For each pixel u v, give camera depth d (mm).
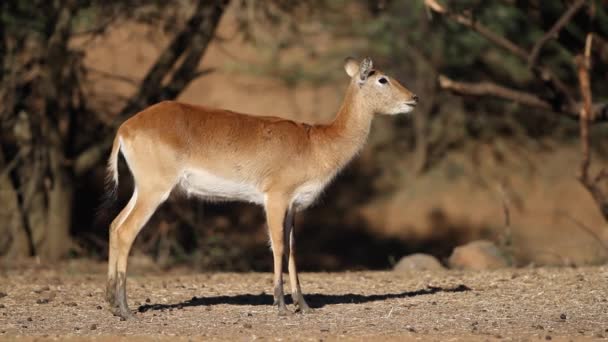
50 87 37688
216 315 22031
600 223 52125
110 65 49531
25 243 39344
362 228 55344
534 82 52438
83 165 40000
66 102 38969
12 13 36781
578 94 49219
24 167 40062
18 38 37719
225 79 61312
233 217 51594
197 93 60719
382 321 21297
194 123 21984
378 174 59500
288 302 24031
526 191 56000
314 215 57156
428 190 57156
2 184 38969
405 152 60188
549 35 33688
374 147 60688
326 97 61375
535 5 37188
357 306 23234
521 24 47750
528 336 19594
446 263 33594
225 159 22094
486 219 54219
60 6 36844
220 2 38438
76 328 20469
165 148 21547
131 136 21609
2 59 38219
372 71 23594
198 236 39562
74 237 40844
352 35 53438
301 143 22625
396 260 50531
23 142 39219
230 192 22500
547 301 23625
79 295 24969
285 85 59156
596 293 24375
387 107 23578
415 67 55500
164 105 22062
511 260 33906
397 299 24266
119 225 21500
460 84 35406
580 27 36438
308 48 53625
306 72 55500
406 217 55688
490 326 20719
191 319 21516
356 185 58969
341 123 23312
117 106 46125
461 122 57719
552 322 21172
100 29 37938
